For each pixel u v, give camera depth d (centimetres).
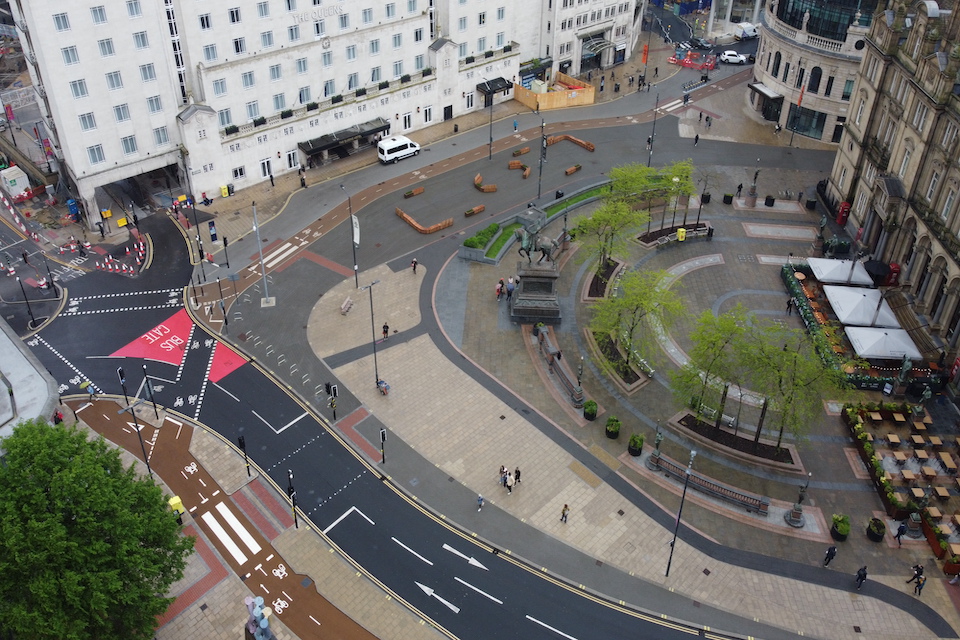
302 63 10925
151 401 7788
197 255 9800
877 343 8062
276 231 10275
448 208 10788
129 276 9456
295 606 6031
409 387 7988
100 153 9750
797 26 12225
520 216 10369
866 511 6825
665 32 16250
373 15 11312
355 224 8394
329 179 11381
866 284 9088
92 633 4966
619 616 6025
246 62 10388
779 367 6838
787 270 9381
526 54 13750
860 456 7319
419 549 6475
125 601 4912
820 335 7994
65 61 9000
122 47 9344
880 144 9656
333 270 9600
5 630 4791
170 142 10288
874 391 7950
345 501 6856
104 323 8750
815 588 6228
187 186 10650
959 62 7931
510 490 6956
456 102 12925
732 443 7362
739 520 6756
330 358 8325
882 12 9712
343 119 11638
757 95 13325
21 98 12212
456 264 9744
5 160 11138
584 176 11550
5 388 7094
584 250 9569
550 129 12800
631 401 7888
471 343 8550
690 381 7156
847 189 10344
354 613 5991
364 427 7544
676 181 9719
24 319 8762
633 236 10150
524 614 6019
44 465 5019
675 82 14362
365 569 6312
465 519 6719
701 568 6369
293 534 6575
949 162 8038
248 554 6406
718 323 7169
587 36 14125
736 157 12106
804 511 6812
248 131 10744
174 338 8581
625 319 8438
